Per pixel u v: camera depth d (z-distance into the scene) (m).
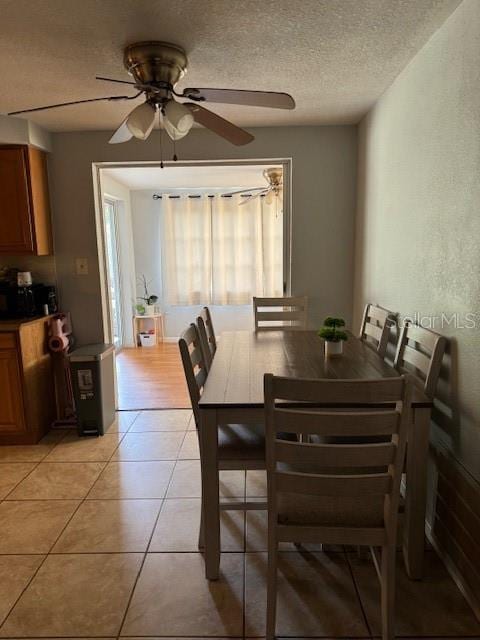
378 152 2.77
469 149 1.64
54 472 2.67
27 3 1.62
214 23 1.78
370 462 1.35
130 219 6.14
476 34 1.57
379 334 2.54
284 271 3.62
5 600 1.69
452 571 1.76
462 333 1.70
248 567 1.84
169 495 2.39
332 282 3.50
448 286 1.82
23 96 2.56
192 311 6.40
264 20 1.76
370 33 1.89
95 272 3.46
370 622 1.56
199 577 1.79
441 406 1.89
